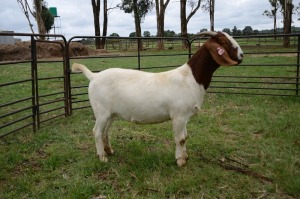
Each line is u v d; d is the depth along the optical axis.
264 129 5.62
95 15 34.38
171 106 3.97
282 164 4.19
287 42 24.94
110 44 42.03
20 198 3.58
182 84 3.97
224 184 3.81
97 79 4.21
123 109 4.12
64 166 4.39
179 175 4.02
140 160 4.46
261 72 12.47
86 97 8.65
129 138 5.44
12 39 31.45
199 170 4.16
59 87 10.20
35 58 5.58
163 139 5.37
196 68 4.01
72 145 5.14
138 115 4.07
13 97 8.43
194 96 4.01
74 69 4.43
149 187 3.75
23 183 3.84
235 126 5.87
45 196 3.60
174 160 4.43
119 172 4.16
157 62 18.30
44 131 5.74
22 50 20.25
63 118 6.64
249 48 24.91
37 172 4.21
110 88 4.12
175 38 8.11
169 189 3.67
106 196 3.60
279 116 6.34
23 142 5.22
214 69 4.04
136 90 4.00
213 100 8.08
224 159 4.53
